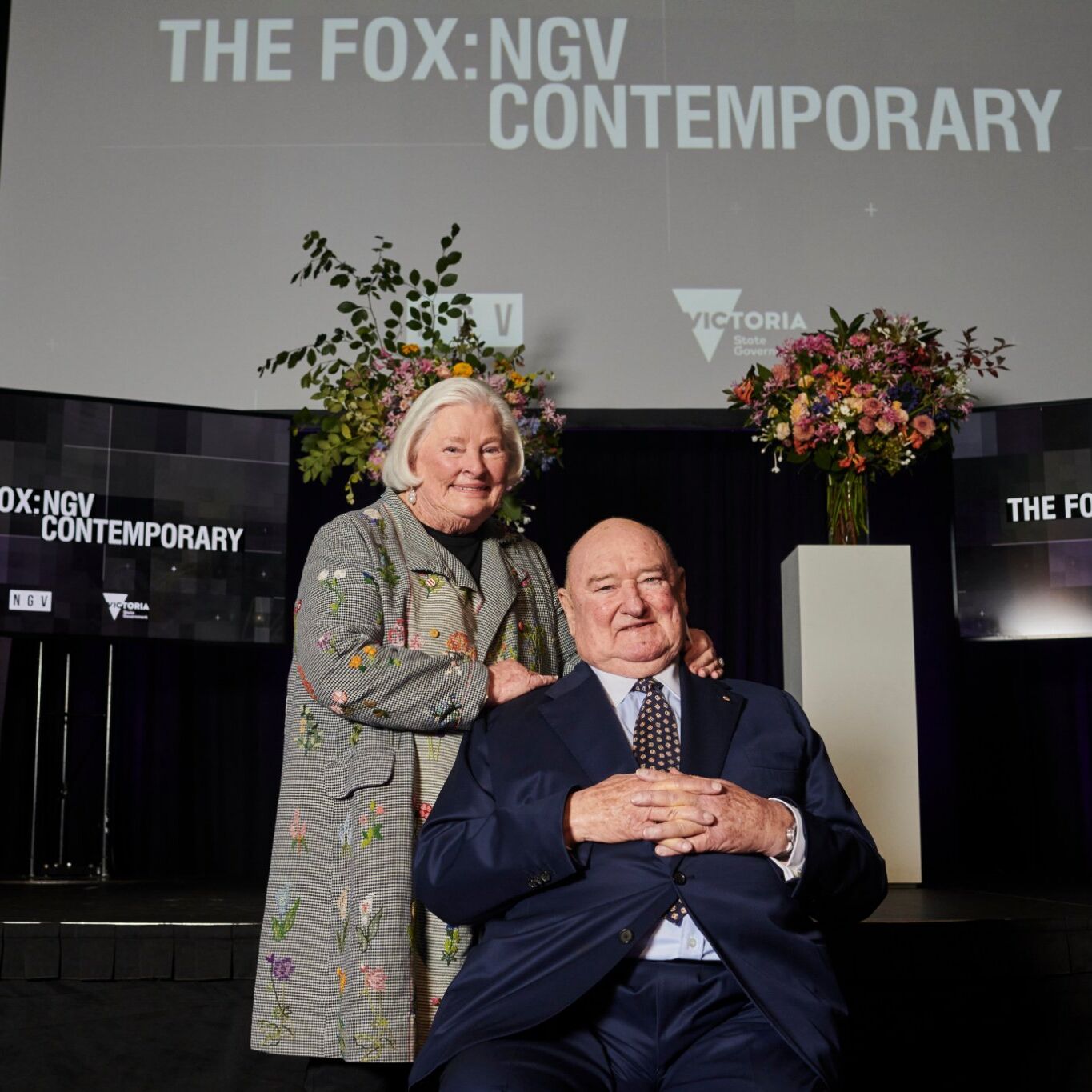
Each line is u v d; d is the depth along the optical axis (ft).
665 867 5.23
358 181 13.56
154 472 13.17
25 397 12.92
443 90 13.73
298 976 5.88
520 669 6.00
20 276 13.20
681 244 13.52
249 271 13.42
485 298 13.41
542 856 5.14
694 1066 5.07
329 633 5.98
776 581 15.61
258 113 13.62
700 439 15.74
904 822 9.81
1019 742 15.46
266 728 15.07
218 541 13.29
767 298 13.47
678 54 13.85
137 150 13.51
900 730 9.87
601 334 13.38
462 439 6.45
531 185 13.58
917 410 10.52
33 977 7.23
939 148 13.71
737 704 5.78
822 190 13.64
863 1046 7.23
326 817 6.01
